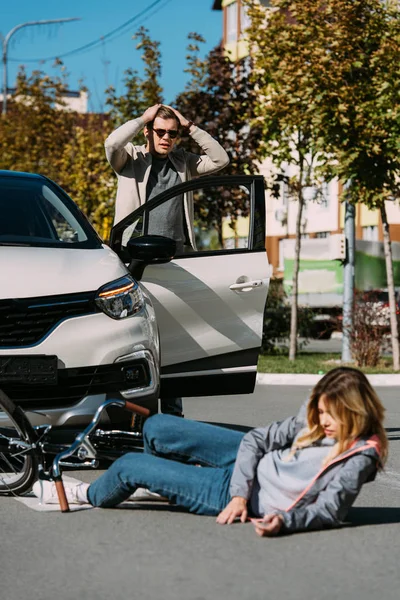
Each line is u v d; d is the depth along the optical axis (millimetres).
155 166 8938
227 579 4820
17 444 6551
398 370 18625
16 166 36062
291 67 18094
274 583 4762
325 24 18312
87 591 4633
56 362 6977
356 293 20562
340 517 5660
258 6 19656
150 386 7320
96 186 28047
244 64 23609
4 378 6895
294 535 5656
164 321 8180
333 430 5566
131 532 5719
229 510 5793
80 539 5582
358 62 17734
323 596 4574
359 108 17453
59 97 39000
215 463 6117
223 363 8406
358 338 19609
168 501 6441
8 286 7027
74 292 7125
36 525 5906
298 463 5695
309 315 24000
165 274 8188
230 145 23297
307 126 18734
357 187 18016
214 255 8383
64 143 37312
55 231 8117
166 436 6129
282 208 42312
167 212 8672
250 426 10719
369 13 18016
